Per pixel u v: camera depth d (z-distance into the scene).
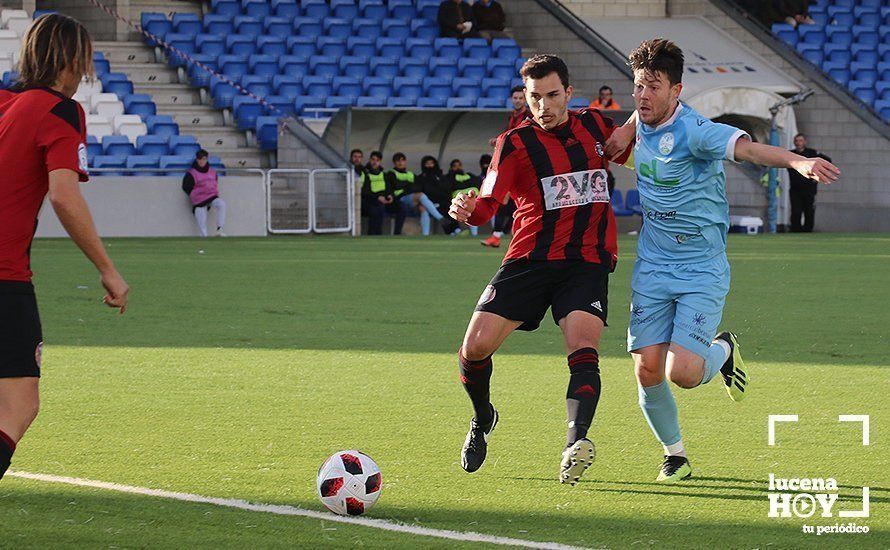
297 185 48.41
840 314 22.44
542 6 60.12
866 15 66.12
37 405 8.56
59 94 8.55
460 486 10.39
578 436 9.52
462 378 10.65
